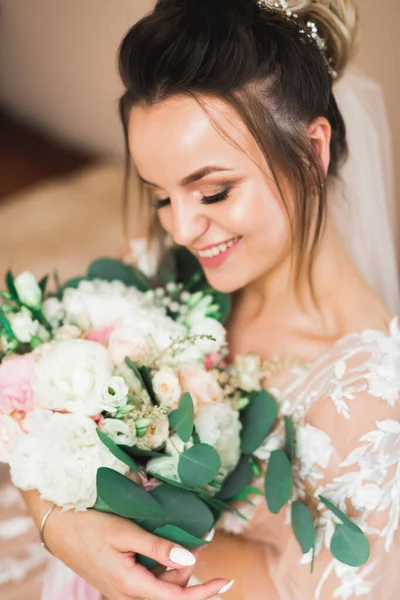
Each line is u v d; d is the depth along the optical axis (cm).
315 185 124
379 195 157
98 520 111
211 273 128
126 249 170
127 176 159
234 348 144
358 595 118
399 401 117
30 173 360
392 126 237
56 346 109
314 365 127
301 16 121
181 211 118
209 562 132
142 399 107
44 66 363
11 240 269
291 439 120
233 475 121
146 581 106
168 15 111
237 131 112
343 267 135
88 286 131
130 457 106
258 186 116
